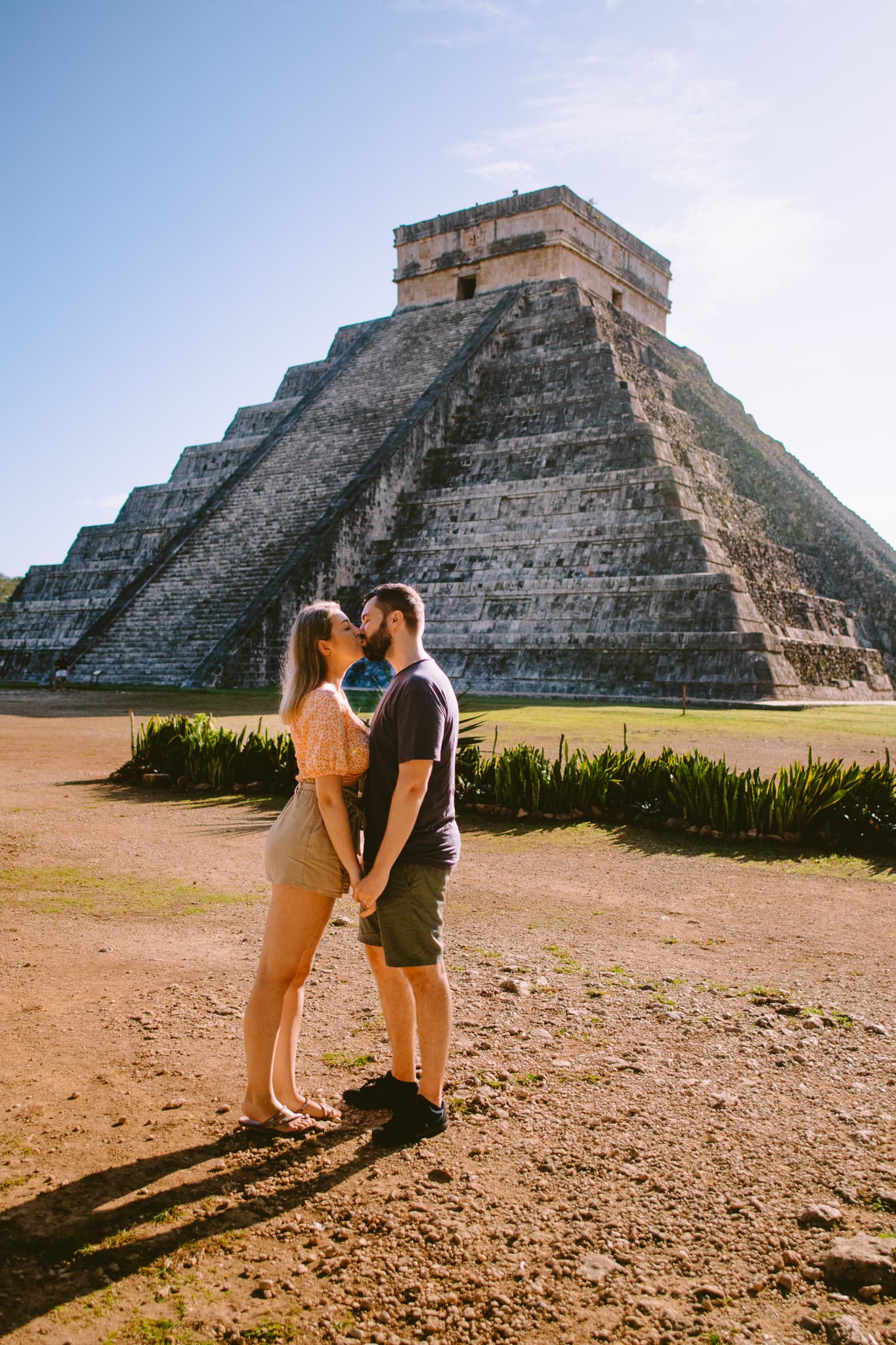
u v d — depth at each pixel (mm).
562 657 32219
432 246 49656
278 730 19000
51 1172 4035
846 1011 5848
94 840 10531
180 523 49594
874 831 10328
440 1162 4152
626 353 46188
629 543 33188
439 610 35656
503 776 12109
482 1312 3236
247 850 10141
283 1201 3865
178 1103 4648
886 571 44281
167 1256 3510
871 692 37344
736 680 28984
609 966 6672
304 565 36375
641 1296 3314
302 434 44625
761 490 46375
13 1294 3295
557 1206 3828
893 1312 3264
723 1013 5820
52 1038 5359
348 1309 3250
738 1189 3941
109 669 37562
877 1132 4395
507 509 36688
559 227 45969
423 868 4438
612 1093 4781
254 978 6352
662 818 11445
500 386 43000
